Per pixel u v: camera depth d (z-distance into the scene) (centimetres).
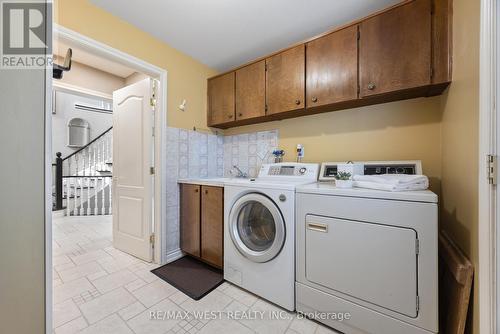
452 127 120
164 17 170
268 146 236
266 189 146
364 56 147
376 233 108
